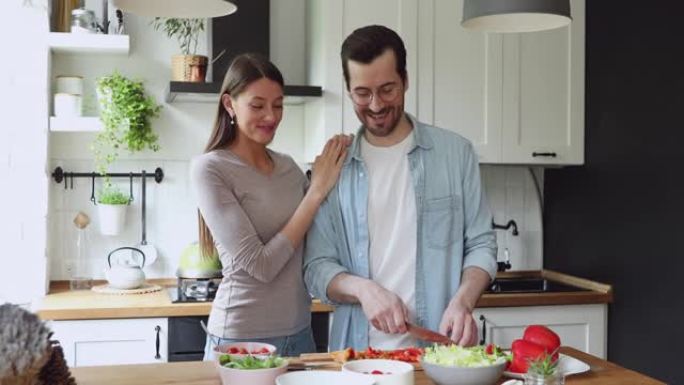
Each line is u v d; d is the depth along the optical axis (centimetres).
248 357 172
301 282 244
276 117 237
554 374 160
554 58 372
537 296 347
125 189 378
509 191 412
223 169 233
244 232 228
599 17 365
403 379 165
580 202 384
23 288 339
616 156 354
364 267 216
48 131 347
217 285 339
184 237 383
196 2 212
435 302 216
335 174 222
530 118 370
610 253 359
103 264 376
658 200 325
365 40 204
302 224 224
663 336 322
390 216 217
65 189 372
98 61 374
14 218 340
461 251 222
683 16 308
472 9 226
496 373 169
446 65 358
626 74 346
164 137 380
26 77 341
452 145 222
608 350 362
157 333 317
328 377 165
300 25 391
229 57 363
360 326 215
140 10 212
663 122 321
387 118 209
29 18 341
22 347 123
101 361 314
